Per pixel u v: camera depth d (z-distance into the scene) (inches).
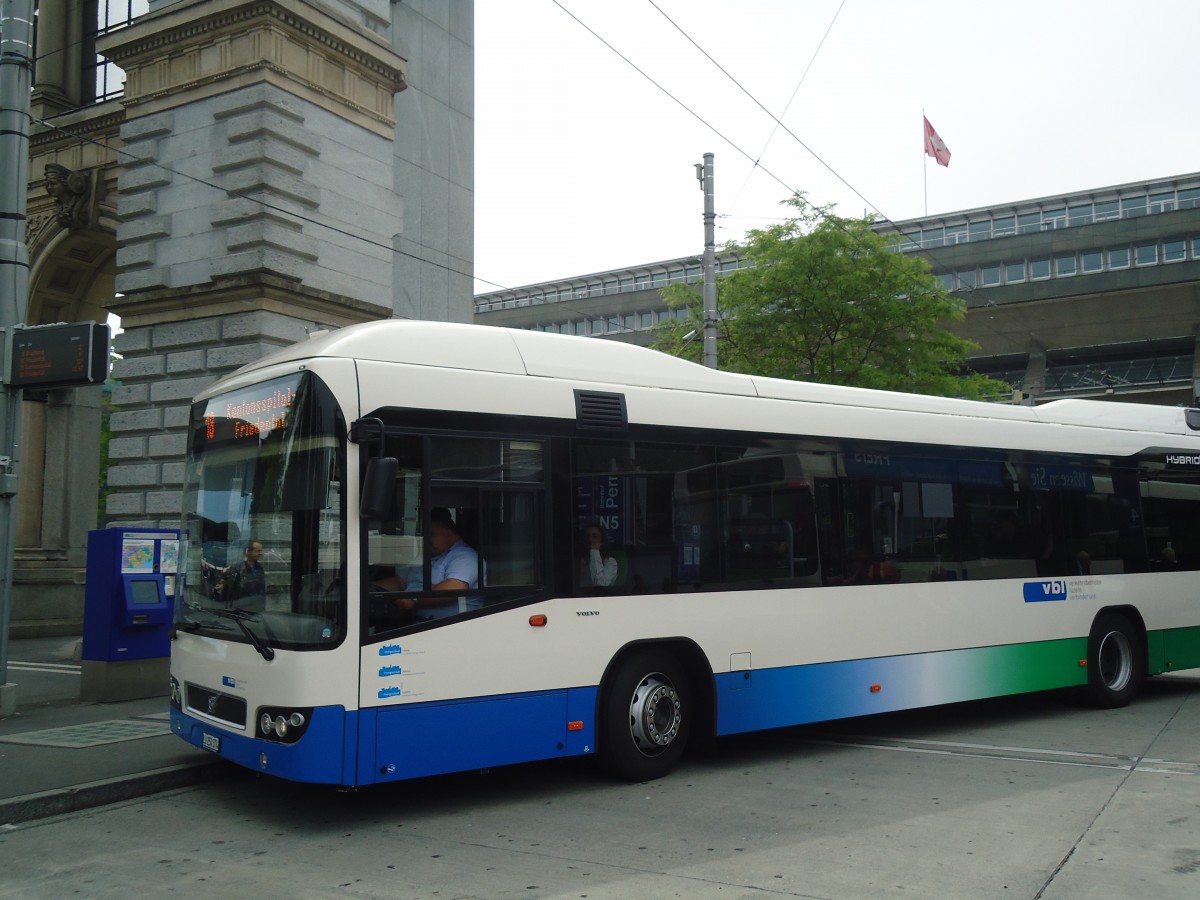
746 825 261.0
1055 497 436.1
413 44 742.5
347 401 261.3
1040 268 2263.8
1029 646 415.5
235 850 242.1
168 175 624.4
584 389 309.6
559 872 223.8
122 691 435.8
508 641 279.9
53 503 831.1
